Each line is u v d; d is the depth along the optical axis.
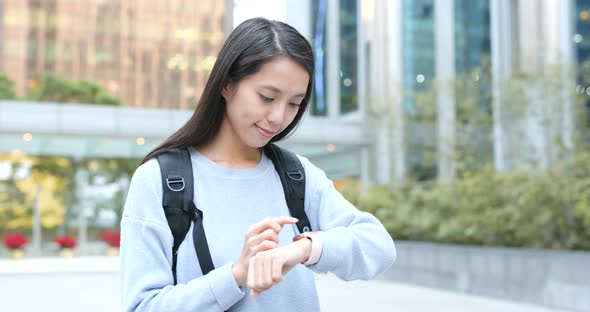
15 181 24.36
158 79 35.84
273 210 1.54
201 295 1.29
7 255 21.27
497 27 16.06
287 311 1.48
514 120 12.65
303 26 28.73
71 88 28.14
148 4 35.75
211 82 1.45
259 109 1.40
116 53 35.41
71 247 21.83
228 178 1.52
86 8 35.22
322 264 1.34
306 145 22.53
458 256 10.27
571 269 8.10
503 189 10.38
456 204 12.00
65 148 22.94
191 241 1.43
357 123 22.41
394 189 15.39
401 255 11.80
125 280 1.39
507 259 9.22
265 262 1.20
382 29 23.06
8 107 19.41
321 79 27.64
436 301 9.08
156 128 20.61
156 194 1.43
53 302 9.18
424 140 17.00
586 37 15.71
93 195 24.58
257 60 1.37
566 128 11.36
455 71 20.91
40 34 34.53
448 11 20.97
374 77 23.17
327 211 1.58
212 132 1.55
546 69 11.77
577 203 9.10
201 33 36.50
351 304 8.78
